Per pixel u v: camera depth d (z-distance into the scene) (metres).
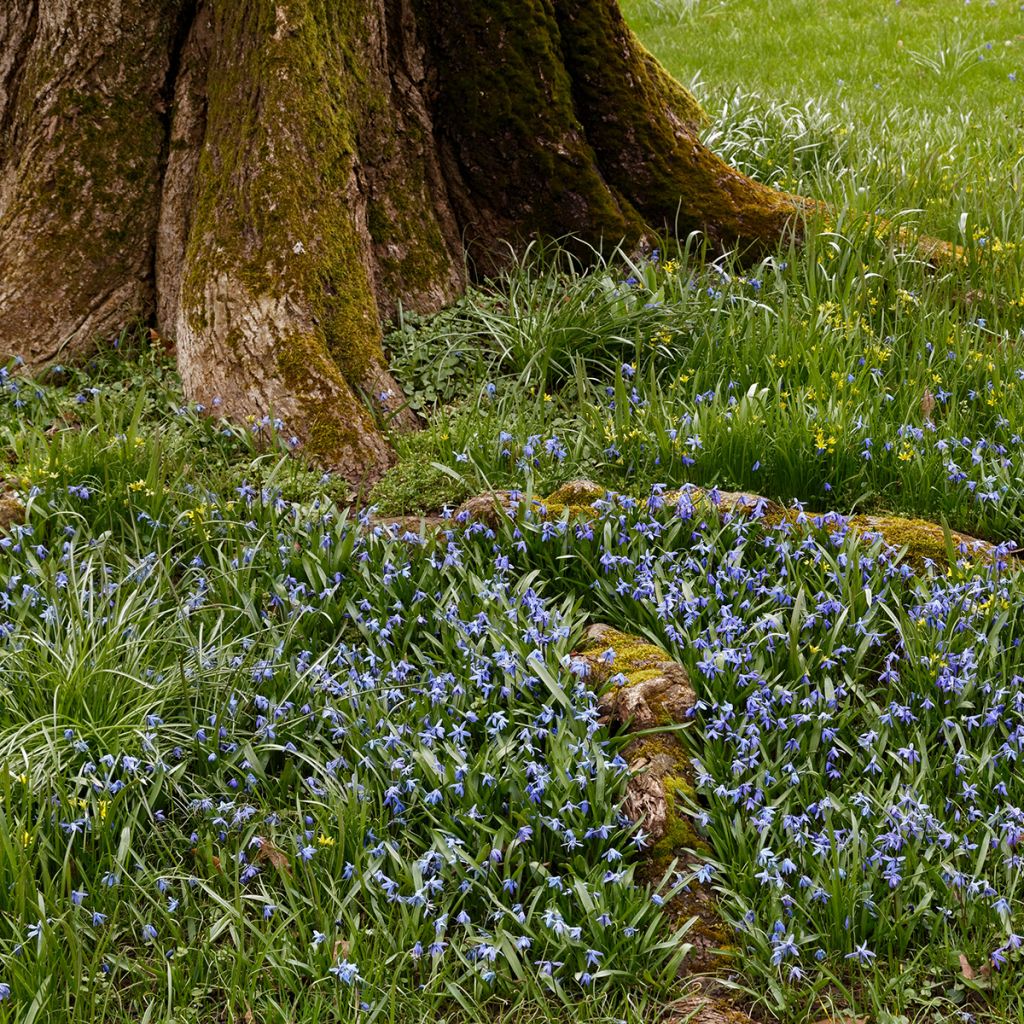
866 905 3.40
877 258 7.01
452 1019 3.27
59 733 3.78
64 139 6.25
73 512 4.77
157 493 4.90
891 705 3.99
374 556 4.66
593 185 6.95
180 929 3.41
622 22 7.09
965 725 4.04
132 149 6.32
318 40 6.01
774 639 4.21
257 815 3.76
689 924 3.38
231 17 6.09
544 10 6.77
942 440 5.36
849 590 4.35
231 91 6.04
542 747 3.89
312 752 3.91
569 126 6.88
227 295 5.73
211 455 5.52
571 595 4.54
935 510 5.22
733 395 5.86
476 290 6.79
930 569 4.57
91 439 5.21
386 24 6.57
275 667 4.12
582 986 3.25
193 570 4.66
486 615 4.27
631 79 7.08
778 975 3.32
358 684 4.07
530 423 5.70
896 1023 3.16
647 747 3.84
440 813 3.69
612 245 6.97
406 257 6.57
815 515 5.01
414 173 6.68
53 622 4.21
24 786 3.53
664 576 4.53
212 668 4.11
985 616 4.30
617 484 5.29
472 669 4.06
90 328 6.26
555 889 3.40
